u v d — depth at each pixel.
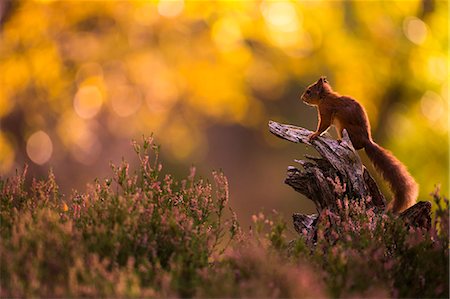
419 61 16.25
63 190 20.23
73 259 6.48
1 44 16.31
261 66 18.44
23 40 16.36
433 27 16.12
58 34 16.73
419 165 16.27
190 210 7.82
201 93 18.59
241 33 16.61
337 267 6.68
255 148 36.28
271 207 30.86
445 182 16.12
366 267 6.79
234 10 16.12
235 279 6.64
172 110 22.53
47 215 7.16
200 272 6.51
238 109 18.95
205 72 18.36
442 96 16.23
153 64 18.41
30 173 17.84
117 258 6.77
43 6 16.08
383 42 16.47
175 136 23.58
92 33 17.38
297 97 32.19
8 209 7.78
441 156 16.27
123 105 19.69
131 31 17.52
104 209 7.33
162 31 17.72
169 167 27.53
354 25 17.28
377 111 16.45
